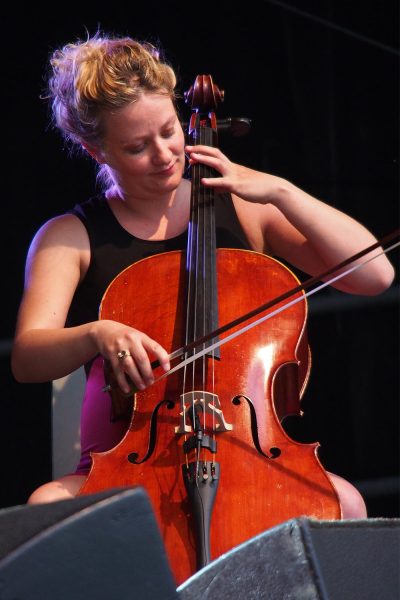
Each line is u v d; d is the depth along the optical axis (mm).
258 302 6668
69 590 2908
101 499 2988
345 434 11758
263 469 5648
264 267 6855
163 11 11383
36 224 11125
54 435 7984
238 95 11609
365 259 6973
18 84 11102
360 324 11836
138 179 6836
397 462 11672
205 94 7695
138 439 5875
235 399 6051
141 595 2965
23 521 2996
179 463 5688
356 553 3297
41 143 11125
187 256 6875
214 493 5438
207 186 6914
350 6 11703
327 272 6352
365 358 11781
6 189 11070
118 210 7316
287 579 3197
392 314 11836
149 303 6676
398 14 11711
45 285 6930
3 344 10906
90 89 6559
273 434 5875
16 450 10734
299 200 6902
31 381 6746
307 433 11789
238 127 7668
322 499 5504
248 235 7453
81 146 7844
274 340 6422
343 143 11766
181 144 6777
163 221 7258
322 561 3264
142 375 5859
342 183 11789
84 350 6238
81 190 11172
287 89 11703
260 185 6902
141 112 6547
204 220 7027
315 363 11836
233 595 3223
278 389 6359
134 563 2959
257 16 11617
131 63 6633
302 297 6555
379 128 11766
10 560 2863
